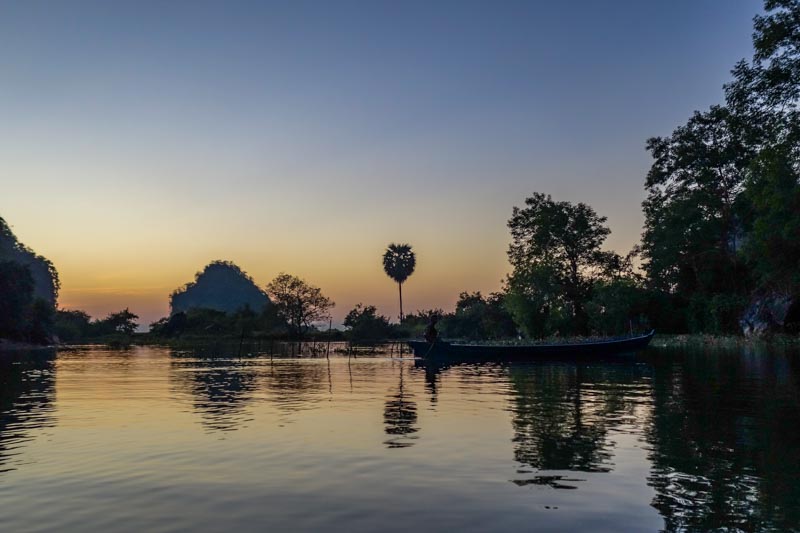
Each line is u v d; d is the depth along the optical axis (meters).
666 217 54.72
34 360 39.44
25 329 75.56
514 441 9.62
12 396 17.03
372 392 17.27
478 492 6.82
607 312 53.56
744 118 34.69
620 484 7.08
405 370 27.05
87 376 24.70
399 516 6.03
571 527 5.69
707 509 6.16
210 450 9.18
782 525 5.69
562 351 33.25
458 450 8.99
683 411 12.55
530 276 55.47
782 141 31.39
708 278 52.59
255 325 99.00
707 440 9.52
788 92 30.94
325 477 7.51
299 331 98.50
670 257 54.38
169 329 97.44
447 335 75.69
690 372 22.00
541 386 18.55
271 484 7.22
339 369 28.02
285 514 6.13
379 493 6.82
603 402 14.27
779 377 19.03
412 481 7.29
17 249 155.88
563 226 60.03
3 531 5.73
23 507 6.45
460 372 25.30
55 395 17.25
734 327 48.53
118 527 5.82
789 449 8.80
